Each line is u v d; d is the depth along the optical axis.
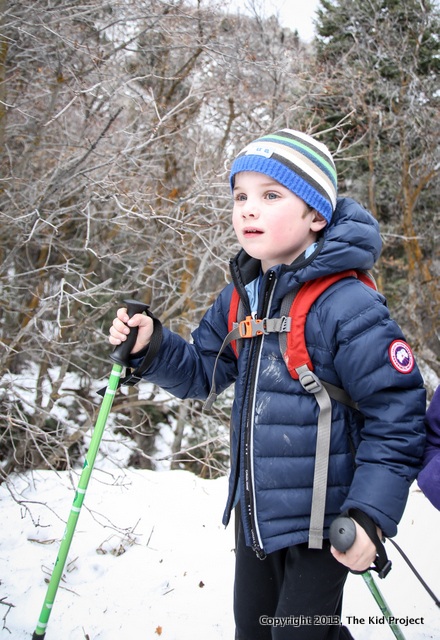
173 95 6.58
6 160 4.38
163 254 5.83
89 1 4.43
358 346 1.22
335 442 1.27
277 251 1.36
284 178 1.30
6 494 2.98
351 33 8.82
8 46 4.21
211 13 5.21
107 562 2.31
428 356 9.12
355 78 7.55
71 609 1.97
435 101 8.69
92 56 4.00
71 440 4.79
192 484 3.18
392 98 8.95
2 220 3.85
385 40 8.85
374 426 1.21
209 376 1.68
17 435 4.81
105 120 4.79
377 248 1.35
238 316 1.47
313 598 1.29
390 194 9.98
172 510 2.81
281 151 1.33
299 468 1.27
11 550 2.37
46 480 3.20
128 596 2.08
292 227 1.34
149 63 5.70
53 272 5.41
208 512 2.82
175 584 2.17
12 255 3.82
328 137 8.80
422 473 1.20
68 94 4.69
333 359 1.27
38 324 5.64
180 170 6.48
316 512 1.23
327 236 1.29
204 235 6.09
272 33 6.38
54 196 4.08
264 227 1.33
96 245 5.75
